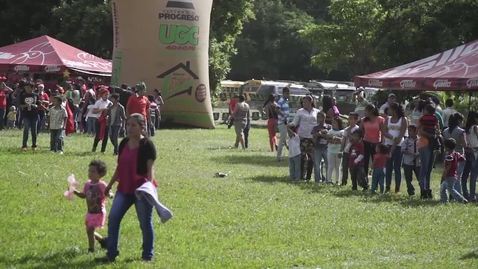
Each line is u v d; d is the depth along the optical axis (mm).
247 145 27438
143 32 35281
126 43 35438
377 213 14008
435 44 33750
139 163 9422
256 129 42031
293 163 18547
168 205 13984
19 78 38000
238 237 11453
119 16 35531
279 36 77312
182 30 35938
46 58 33438
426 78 20438
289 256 10242
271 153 25469
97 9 45188
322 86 58812
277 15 77312
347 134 17375
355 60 44875
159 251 10234
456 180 16109
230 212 13516
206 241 11086
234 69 78562
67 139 26859
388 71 22484
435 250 11125
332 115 19266
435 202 15789
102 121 22266
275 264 9727
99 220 9906
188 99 36750
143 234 9578
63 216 12484
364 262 10070
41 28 46875
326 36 44250
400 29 34062
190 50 36312
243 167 20969
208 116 37625
